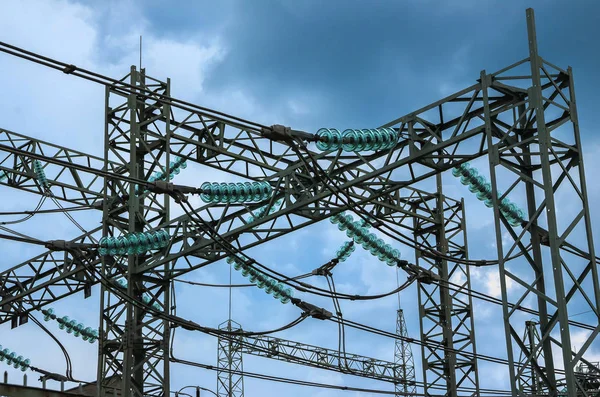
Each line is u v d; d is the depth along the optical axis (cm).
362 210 2834
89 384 3766
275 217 2912
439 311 4100
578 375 4472
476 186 3059
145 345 3309
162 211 3400
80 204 3947
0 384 3356
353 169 2861
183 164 3472
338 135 2620
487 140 2491
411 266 3609
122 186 3391
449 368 4012
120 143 3425
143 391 3259
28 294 3712
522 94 2519
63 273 3634
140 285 3275
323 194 2800
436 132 2681
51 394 3472
